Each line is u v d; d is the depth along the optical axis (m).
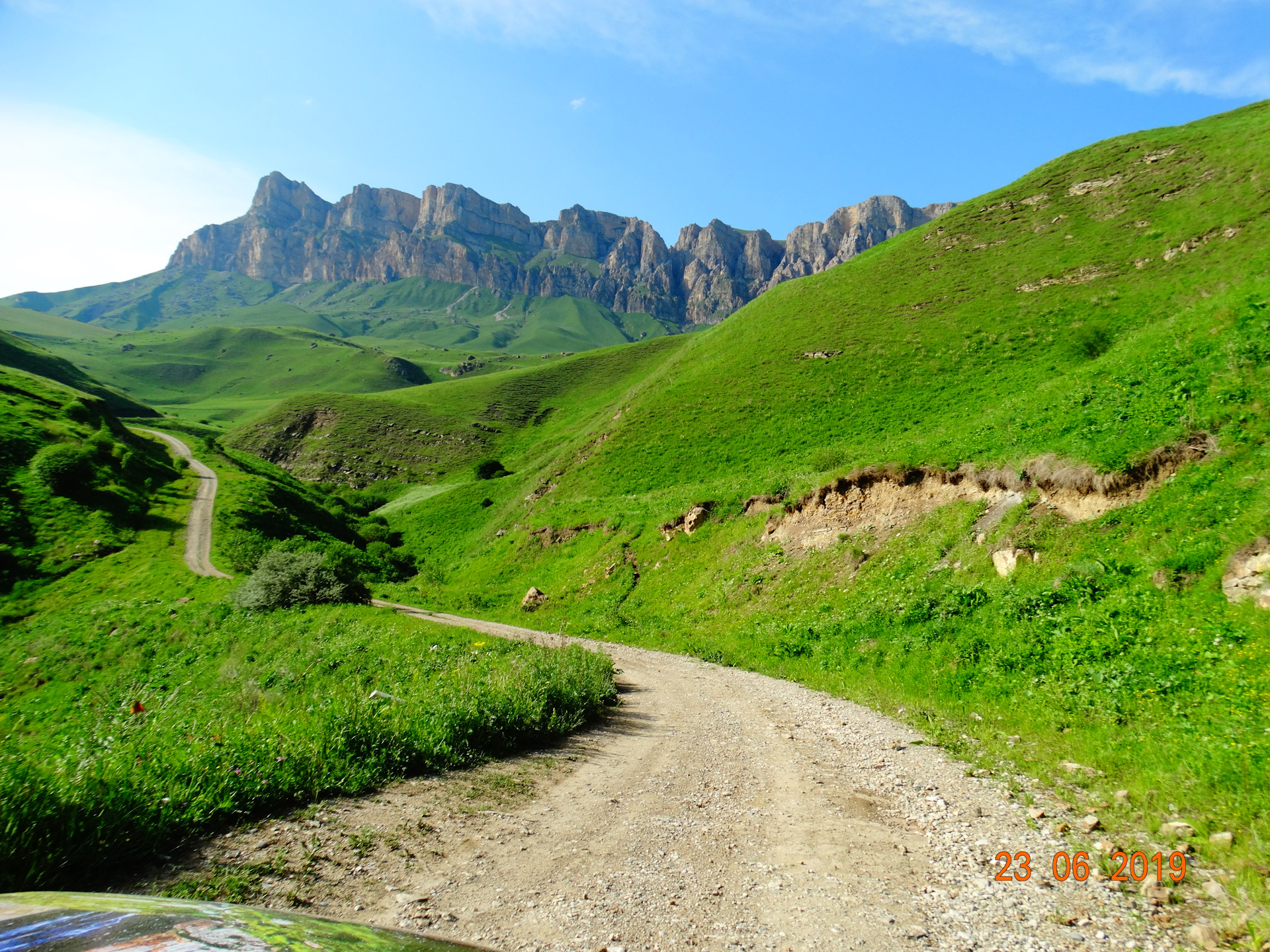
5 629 39.50
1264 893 4.23
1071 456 15.57
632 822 6.14
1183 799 5.89
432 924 3.96
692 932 3.96
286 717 8.05
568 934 3.89
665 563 32.34
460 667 14.39
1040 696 9.71
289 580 33.50
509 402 137.62
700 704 13.19
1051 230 64.44
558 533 45.19
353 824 5.74
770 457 47.56
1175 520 11.80
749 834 5.80
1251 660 7.77
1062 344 45.09
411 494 102.44
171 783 5.44
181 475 74.81
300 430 128.25
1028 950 3.81
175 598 39.22
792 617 20.73
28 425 65.75
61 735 7.62
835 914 4.24
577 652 15.57
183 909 2.16
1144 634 9.68
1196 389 14.22
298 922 2.24
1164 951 3.77
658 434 59.31
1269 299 14.82
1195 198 55.00
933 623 14.29
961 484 19.95
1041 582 13.26
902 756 8.48
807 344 64.12
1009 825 5.87
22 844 4.12
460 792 7.04
